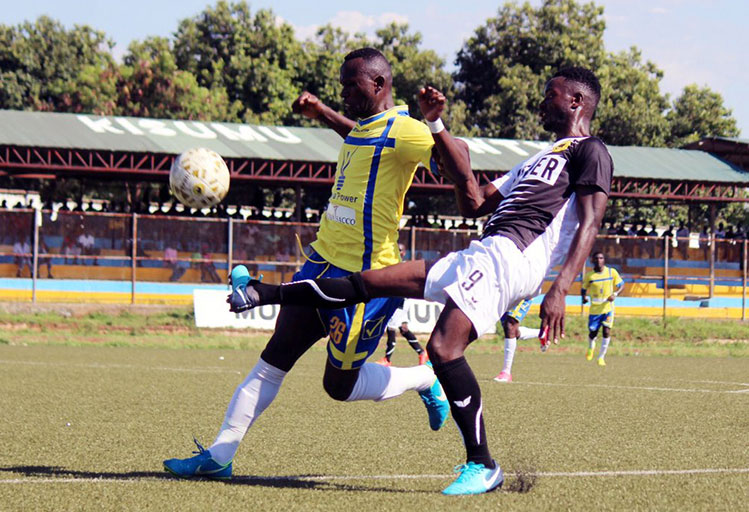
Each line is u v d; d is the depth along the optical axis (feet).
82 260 110.32
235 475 25.96
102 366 66.18
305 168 149.89
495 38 248.73
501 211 23.71
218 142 140.26
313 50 239.50
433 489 24.16
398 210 25.21
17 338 92.94
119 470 26.45
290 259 116.37
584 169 23.25
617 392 53.88
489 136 230.27
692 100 257.96
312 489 23.70
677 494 23.62
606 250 130.11
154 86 216.33
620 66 246.47
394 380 26.45
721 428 38.06
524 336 62.64
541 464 28.43
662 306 132.57
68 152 132.36
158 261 112.27
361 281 22.79
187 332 105.29
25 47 246.68
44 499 21.97
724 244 139.95
